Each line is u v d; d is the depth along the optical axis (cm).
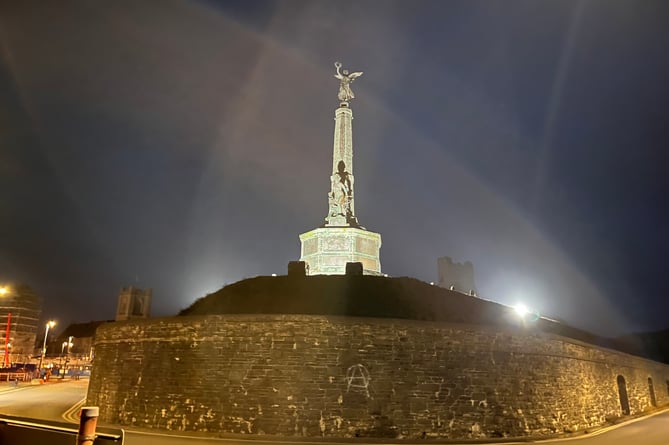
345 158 4731
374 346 2281
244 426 2188
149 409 2375
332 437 2136
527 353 2514
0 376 5634
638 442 2134
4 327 8500
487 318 2984
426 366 2292
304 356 2256
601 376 3081
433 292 3153
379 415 2188
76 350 9612
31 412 2853
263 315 2339
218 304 3005
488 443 2142
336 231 4256
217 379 2283
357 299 2894
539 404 2452
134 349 2538
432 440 2159
